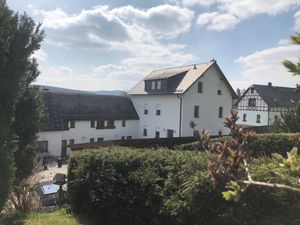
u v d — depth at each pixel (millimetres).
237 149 2242
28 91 8094
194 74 37469
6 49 5605
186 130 36438
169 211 5852
